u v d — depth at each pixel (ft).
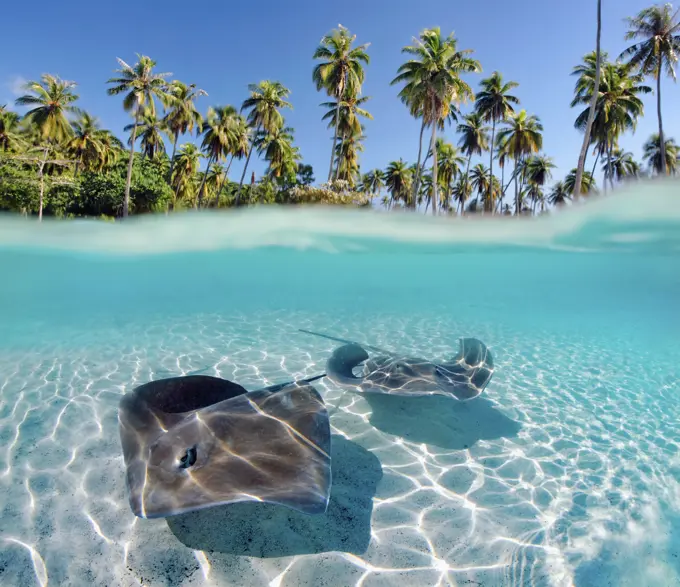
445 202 181.47
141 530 9.75
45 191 92.27
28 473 11.75
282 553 9.22
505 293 100.73
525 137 124.06
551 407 17.57
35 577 8.38
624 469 12.85
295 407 10.83
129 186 102.63
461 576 8.76
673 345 30.71
